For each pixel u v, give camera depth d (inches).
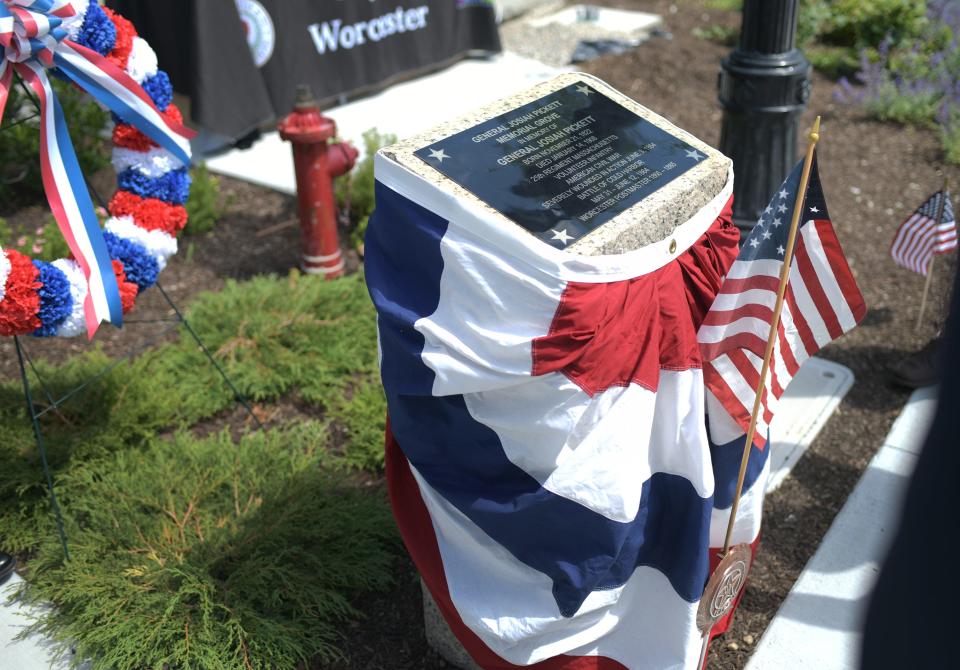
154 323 205.0
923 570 46.9
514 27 418.0
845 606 134.6
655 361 98.6
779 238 100.7
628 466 98.0
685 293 104.5
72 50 134.0
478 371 95.5
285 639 123.0
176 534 140.9
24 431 161.3
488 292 94.2
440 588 111.2
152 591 130.7
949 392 45.9
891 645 48.7
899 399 182.7
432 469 106.7
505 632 105.2
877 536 147.2
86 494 150.9
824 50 381.7
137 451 160.6
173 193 151.3
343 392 183.2
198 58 267.4
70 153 137.0
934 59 325.7
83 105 262.1
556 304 91.7
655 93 342.3
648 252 96.4
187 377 180.7
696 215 105.5
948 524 45.8
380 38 323.3
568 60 374.3
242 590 130.3
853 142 304.2
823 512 154.5
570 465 98.6
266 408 181.0
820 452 168.2
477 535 106.3
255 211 253.6
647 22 415.5
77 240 136.2
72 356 193.6
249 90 281.1
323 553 137.4
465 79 347.9
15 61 130.3
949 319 46.5
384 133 297.7
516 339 93.2
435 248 96.6
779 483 160.2
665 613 110.8
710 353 106.2
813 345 109.4
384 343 104.5
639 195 102.4
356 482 159.2
